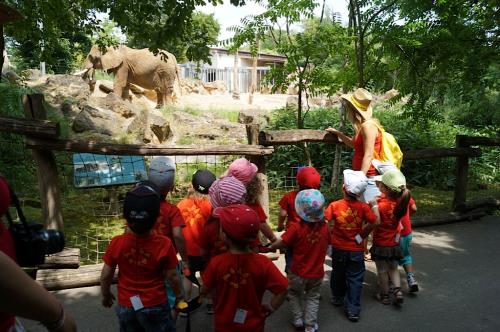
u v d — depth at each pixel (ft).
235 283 8.02
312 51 21.22
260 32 21.74
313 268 10.32
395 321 11.42
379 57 22.47
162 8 17.72
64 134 30.68
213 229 9.82
